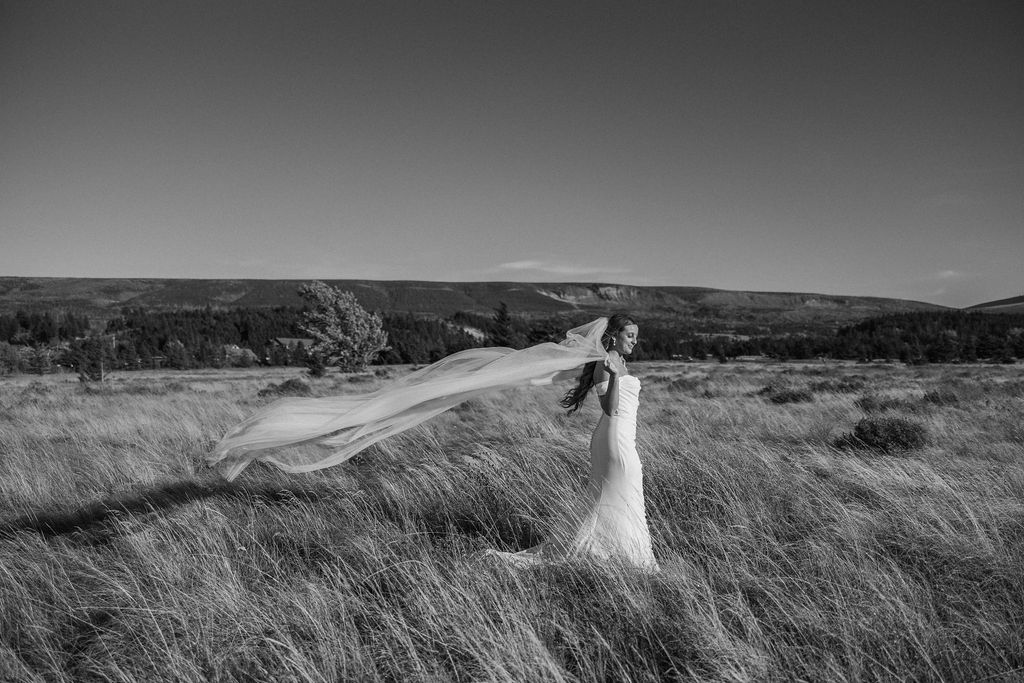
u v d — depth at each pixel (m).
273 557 4.81
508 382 5.27
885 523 4.97
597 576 4.05
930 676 3.11
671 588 3.81
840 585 3.88
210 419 12.59
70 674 3.44
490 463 6.44
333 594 3.95
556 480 6.07
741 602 3.65
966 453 8.45
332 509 5.91
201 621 3.65
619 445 4.83
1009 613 3.68
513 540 5.29
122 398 19.61
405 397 5.34
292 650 3.18
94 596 4.25
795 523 5.18
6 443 9.45
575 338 5.04
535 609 3.62
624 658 3.29
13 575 4.59
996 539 4.67
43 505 6.45
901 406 14.74
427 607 3.61
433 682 3.10
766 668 3.11
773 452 7.27
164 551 4.86
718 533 4.70
